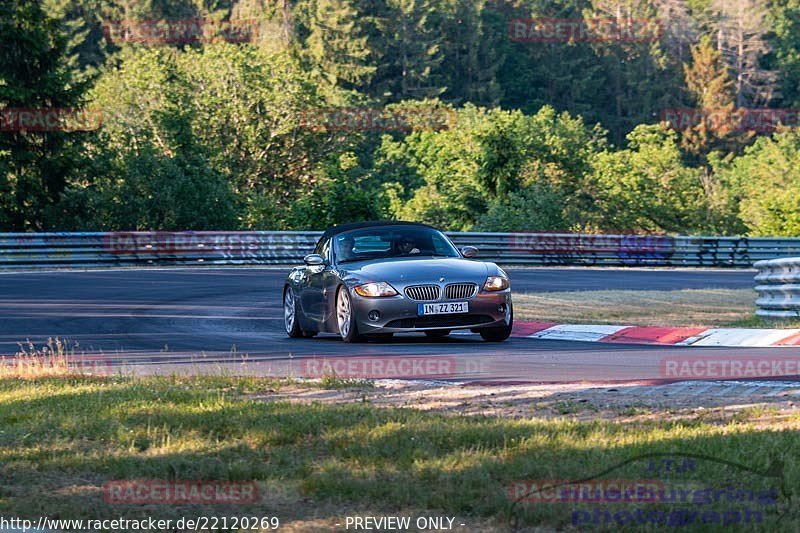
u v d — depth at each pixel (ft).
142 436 38.63
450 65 647.56
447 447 36.04
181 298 114.62
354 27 603.67
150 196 276.62
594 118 642.63
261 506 29.66
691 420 40.09
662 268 200.13
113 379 53.47
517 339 76.79
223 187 292.40
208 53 372.58
